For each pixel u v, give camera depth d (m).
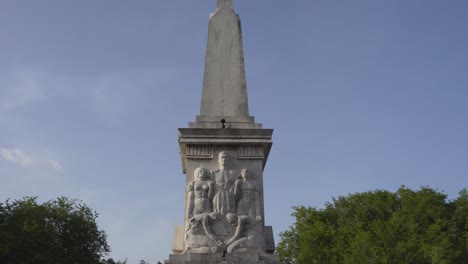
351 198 38.19
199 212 9.77
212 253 9.27
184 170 11.50
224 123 10.67
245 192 9.95
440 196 36.41
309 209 37.78
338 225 36.66
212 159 10.27
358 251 31.48
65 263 32.44
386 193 37.75
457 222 35.53
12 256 30.50
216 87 11.30
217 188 9.98
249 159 10.28
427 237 33.19
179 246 9.77
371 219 36.53
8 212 32.12
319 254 33.44
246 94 11.28
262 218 9.84
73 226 34.62
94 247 35.91
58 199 35.28
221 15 12.04
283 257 36.00
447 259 31.27
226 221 9.73
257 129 10.40
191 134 10.34
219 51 11.66
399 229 33.53
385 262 30.91
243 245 9.49
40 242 31.92
